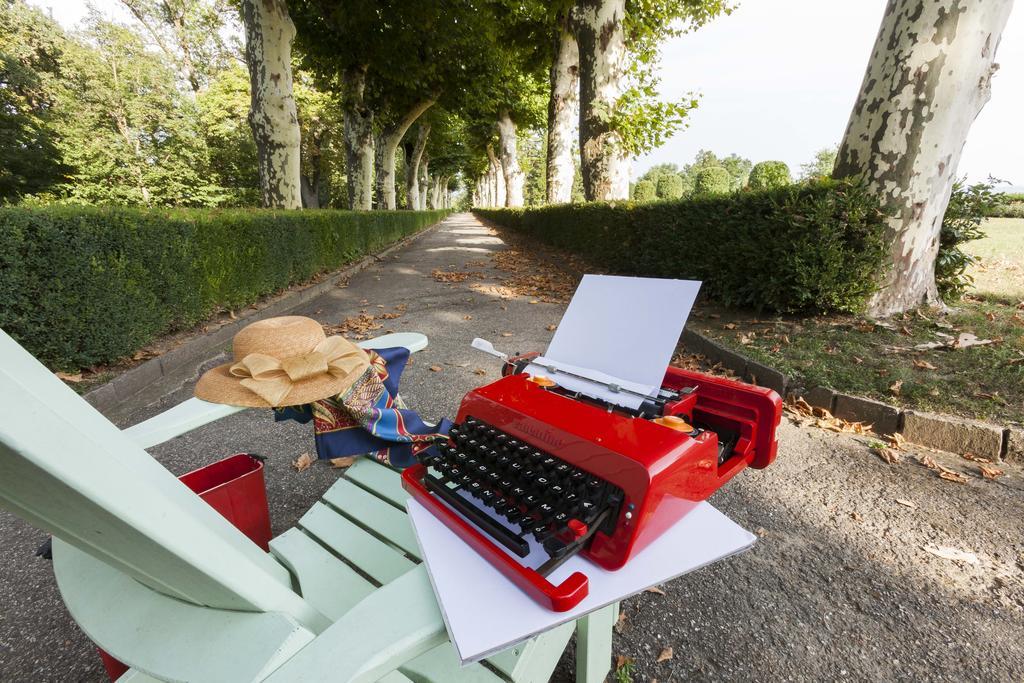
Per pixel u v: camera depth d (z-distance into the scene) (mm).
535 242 18500
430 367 5203
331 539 1704
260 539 1938
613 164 10977
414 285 10328
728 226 6133
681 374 2227
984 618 2059
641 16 13344
